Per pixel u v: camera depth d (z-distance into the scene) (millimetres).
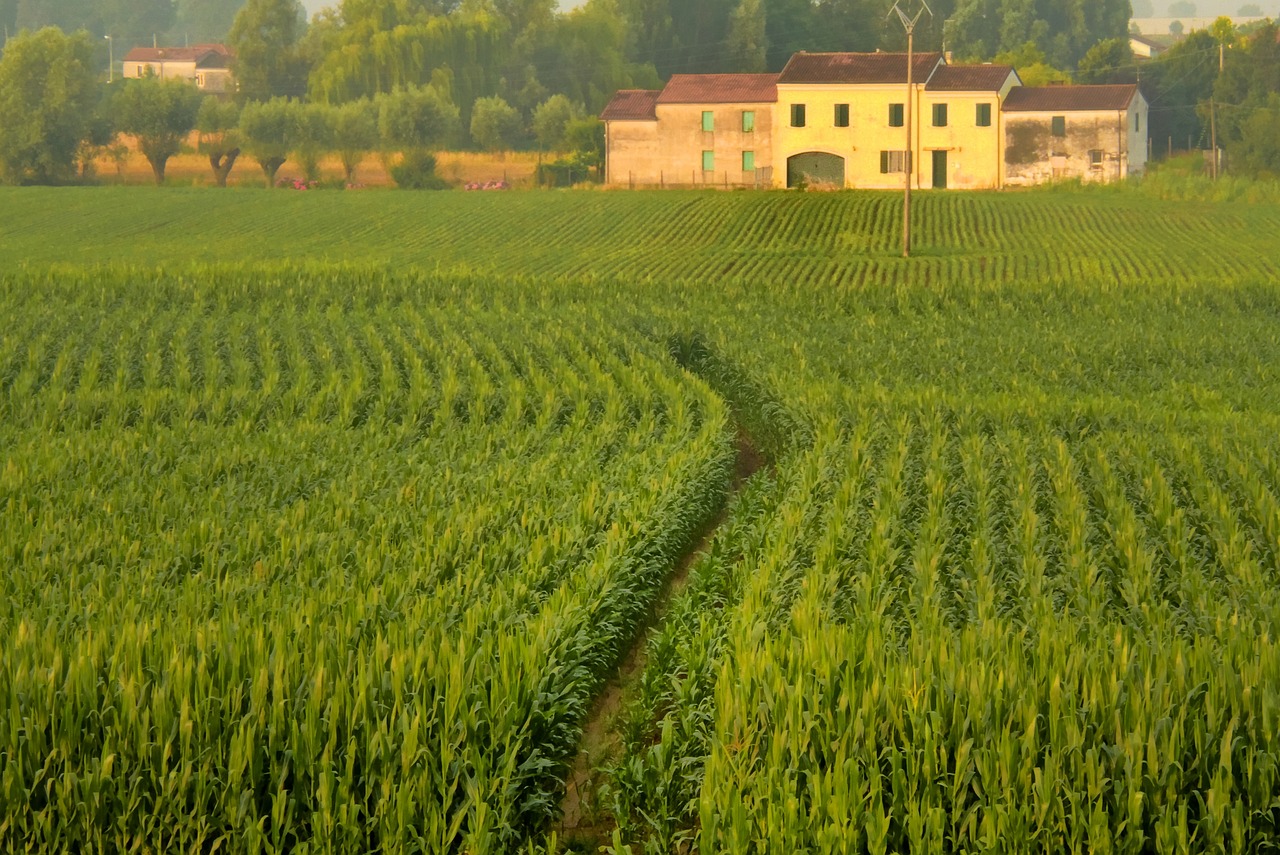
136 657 36406
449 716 34531
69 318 119875
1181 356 108750
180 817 33312
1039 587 47031
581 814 39719
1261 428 79438
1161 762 33031
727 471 74875
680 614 47938
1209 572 52438
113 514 57656
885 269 176500
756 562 52438
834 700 35281
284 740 34406
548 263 187250
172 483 64312
